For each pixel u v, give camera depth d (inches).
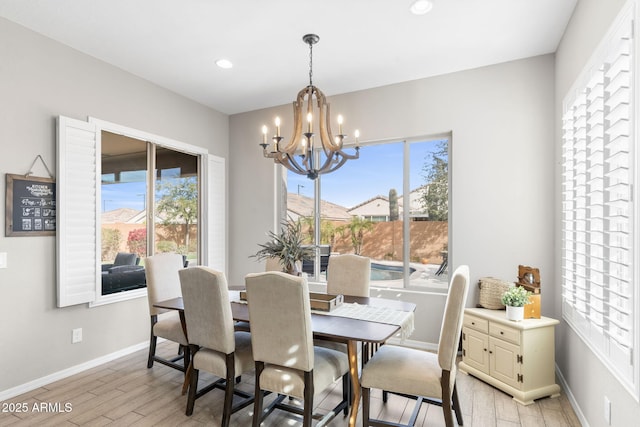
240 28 110.0
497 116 134.0
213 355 93.0
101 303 129.9
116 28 110.0
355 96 160.7
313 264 175.5
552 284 124.5
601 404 78.4
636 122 60.7
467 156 138.7
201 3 97.3
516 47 122.1
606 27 75.7
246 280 81.7
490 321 111.7
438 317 143.0
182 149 166.1
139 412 96.9
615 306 68.9
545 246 126.0
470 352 119.6
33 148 111.1
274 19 105.0
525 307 108.4
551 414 95.7
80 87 124.0
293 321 78.6
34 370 110.8
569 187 105.7
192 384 95.5
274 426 91.1
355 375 88.4
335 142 106.0
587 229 89.9
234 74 143.5
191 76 145.3
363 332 81.3
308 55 127.3
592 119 84.0
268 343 82.3
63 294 116.3
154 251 154.8
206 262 176.6
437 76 144.5
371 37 115.1
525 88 129.9
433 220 151.3
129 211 144.4
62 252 116.1
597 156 81.6
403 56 128.2
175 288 133.5
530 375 102.0
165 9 100.2
